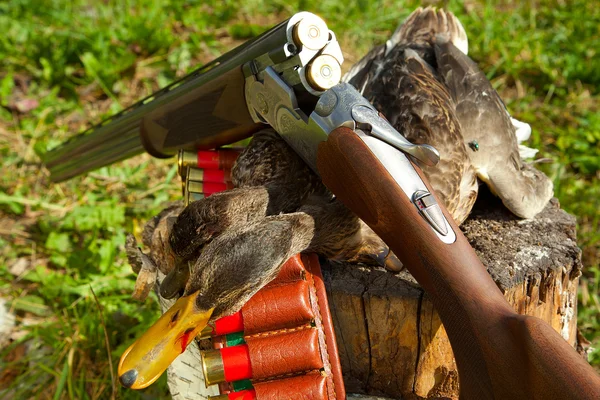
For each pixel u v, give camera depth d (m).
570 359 0.43
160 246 0.65
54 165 0.84
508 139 0.71
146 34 1.20
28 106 1.13
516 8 1.32
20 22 1.25
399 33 0.82
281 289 0.57
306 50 0.52
